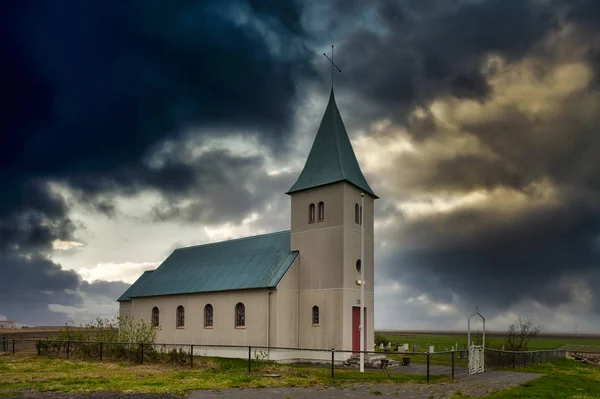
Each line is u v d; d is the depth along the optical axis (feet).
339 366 107.04
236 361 109.60
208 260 151.84
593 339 577.02
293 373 79.77
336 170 122.62
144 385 64.13
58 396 55.47
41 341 110.42
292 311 120.57
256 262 132.87
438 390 65.21
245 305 123.85
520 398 59.72
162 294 147.02
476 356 93.71
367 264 125.29
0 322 437.99
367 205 129.70
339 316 113.91
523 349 169.37
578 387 73.20
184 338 138.82
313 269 121.19
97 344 105.50
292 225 128.36
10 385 63.57
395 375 82.17
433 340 336.70
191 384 65.67
